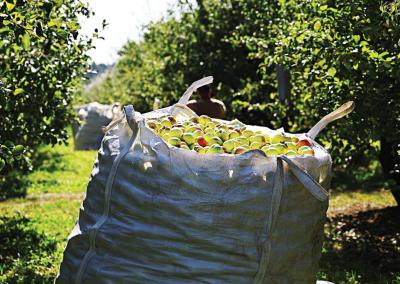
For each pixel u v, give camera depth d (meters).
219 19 10.70
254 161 3.04
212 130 3.57
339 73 4.91
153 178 3.02
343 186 10.63
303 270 3.24
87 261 3.20
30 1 3.53
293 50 5.35
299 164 3.18
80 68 6.40
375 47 4.81
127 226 3.06
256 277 3.03
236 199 2.97
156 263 3.01
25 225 7.43
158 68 11.70
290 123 7.18
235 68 10.48
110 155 3.24
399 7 4.42
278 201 3.03
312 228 3.26
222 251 2.98
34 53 5.40
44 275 5.22
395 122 5.01
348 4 4.80
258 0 7.65
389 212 7.82
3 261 5.73
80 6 5.44
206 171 2.98
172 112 4.09
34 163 13.82
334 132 6.12
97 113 20.64
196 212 2.96
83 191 11.14
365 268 5.59
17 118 5.72
